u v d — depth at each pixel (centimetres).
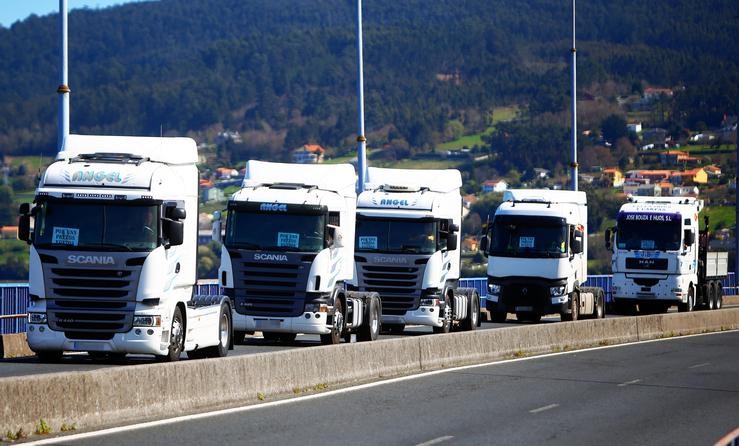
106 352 4762
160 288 4741
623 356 6544
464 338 5869
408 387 4662
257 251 6084
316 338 7181
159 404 3653
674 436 3491
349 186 6394
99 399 3406
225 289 6122
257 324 6088
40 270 4722
